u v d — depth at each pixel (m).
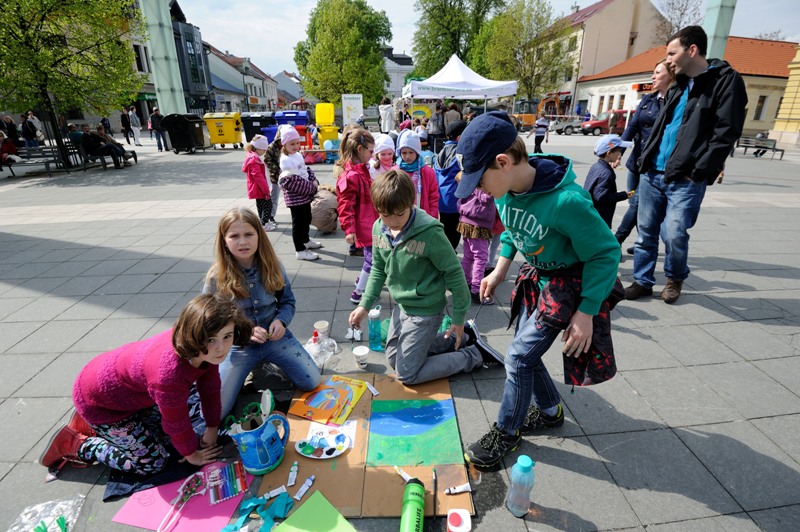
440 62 43.22
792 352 3.01
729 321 3.46
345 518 1.83
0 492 1.98
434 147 14.41
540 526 1.78
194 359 1.82
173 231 6.22
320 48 38.56
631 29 39.16
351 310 3.73
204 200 8.31
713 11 11.38
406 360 2.54
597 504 1.88
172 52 16.69
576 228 1.61
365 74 39.59
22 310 3.77
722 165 3.30
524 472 1.75
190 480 2.02
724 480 2.00
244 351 2.38
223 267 2.36
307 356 2.62
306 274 4.57
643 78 31.38
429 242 2.29
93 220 6.90
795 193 8.73
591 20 37.88
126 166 13.24
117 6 11.95
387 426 2.33
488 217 3.57
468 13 41.53
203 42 41.94
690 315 3.56
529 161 1.71
